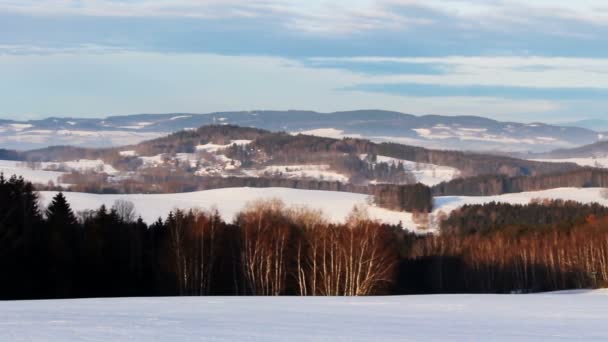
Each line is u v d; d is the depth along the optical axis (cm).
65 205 9138
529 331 2842
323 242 8588
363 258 8438
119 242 8400
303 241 8969
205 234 8462
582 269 11956
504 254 13112
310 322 3073
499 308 4259
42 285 7219
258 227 8806
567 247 12594
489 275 12850
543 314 3803
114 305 4075
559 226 15275
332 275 8225
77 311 3484
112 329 2573
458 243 14525
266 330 2662
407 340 2455
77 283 7644
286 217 11744
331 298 5350
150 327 2670
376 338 2489
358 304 4522
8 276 6931
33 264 7281
